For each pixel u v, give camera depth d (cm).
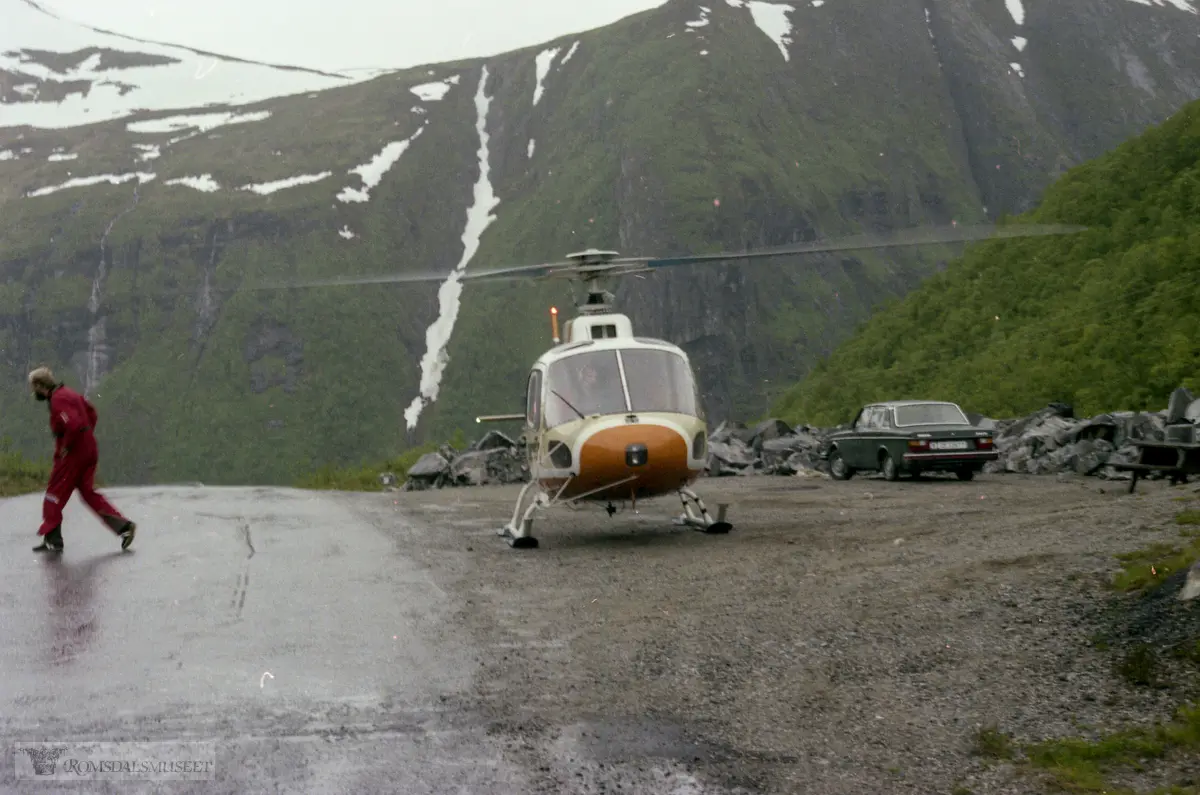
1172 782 470
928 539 1080
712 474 2825
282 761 522
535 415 1383
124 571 1102
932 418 2339
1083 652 625
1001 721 555
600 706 610
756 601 845
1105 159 7500
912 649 670
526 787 490
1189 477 1689
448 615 859
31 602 927
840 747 539
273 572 1092
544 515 1705
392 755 531
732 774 507
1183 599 645
